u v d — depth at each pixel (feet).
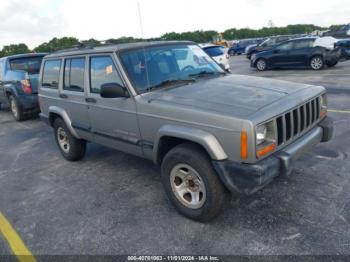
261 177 9.21
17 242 11.32
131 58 13.17
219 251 9.77
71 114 16.55
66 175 16.84
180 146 10.93
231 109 9.95
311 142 11.16
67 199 14.12
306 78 40.37
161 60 13.73
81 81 15.26
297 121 10.68
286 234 10.17
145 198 13.41
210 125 9.87
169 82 12.97
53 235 11.50
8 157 20.98
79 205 13.44
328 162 14.83
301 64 50.29
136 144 12.92
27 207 13.80
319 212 11.12
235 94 11.21
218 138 9.77
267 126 9.70
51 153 20.92
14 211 13.57
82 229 11.66
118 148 14.32
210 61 15.53
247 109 9.85
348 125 19.76
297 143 10.63
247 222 10.96
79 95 15.35
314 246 9.52
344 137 17.79
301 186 12.90
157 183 14.71
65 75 16.52
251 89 11.73
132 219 11.95
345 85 32.81
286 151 10.07
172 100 11.34
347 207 11.25
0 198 14.97
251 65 57.11
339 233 9.96
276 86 12.21
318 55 48.01
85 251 10.46
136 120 12.41
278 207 11.64
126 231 11.25
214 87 12.19
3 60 32.27
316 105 11.86
